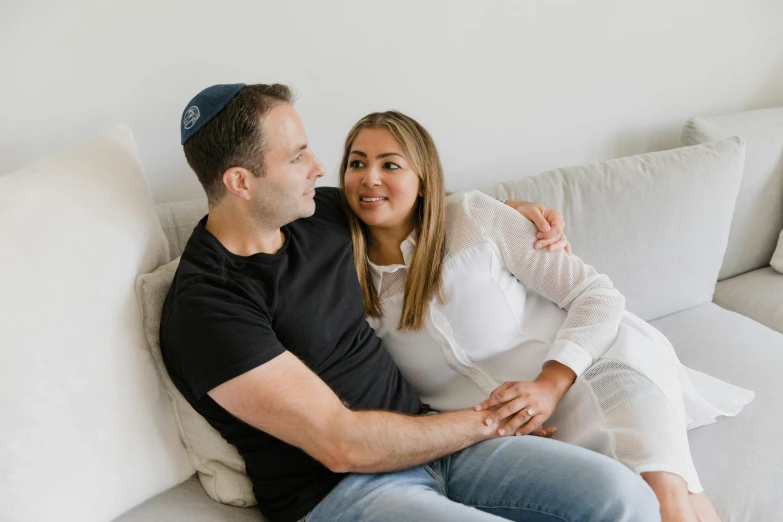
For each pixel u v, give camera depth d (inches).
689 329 68.9
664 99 85.4
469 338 54.3
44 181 43.4
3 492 36.6
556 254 54.7
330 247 50.9
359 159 51.6
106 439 41.1
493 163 76.8
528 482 43.9
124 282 44.1
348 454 42.2
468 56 70.4
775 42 90.9
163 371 45.7
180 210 55.0
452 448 46.1
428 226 52.7
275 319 45.9
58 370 39.1
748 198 78.6
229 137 43.5
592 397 50.5
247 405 41.0
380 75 66.7
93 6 52.8
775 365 61.6
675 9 81.1
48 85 53.2
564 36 75.2
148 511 43.7
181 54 57.1
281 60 61.5
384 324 55.1
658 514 41.5
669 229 69.1
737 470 51.5
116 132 50.5
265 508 46.1
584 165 68.5
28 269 39.4
